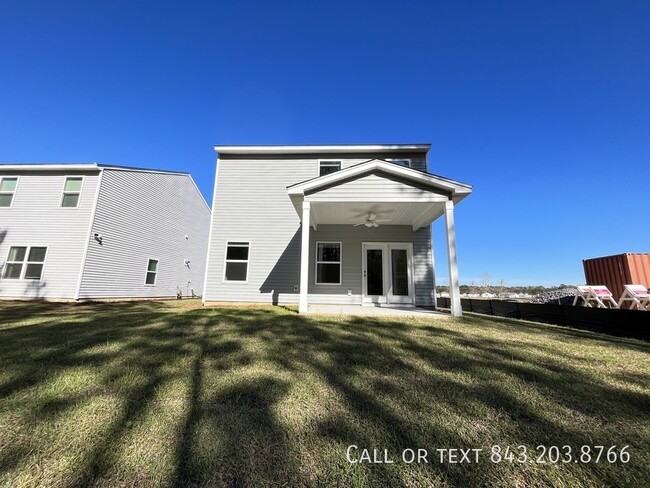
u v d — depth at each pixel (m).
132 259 14.48
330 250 10.65
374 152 11.34
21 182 12.82
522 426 2.00
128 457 1.59
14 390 2.42
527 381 2.82
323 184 7.84
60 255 12.08
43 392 2.40
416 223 10.31
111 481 1.43
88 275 12.13
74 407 2.14
